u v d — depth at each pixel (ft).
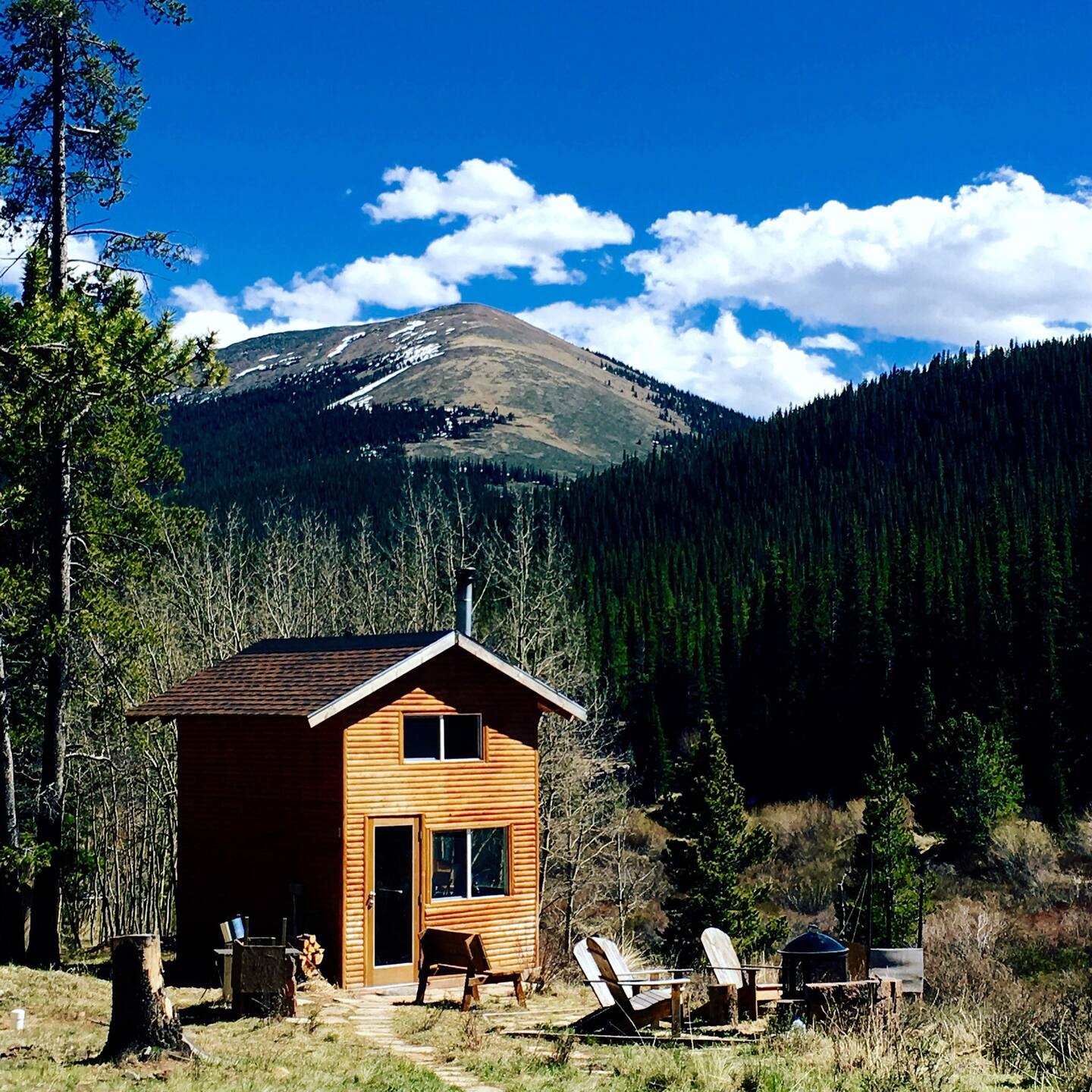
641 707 284.41
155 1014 40.29
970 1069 42.11
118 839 130.82
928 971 93.91
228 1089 35.99
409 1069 42.98
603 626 314.55
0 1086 34.71
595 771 144.36
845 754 256.73
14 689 84.69
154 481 90.99
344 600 166.40
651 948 136.26
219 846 79.25
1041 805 201.87
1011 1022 49.34
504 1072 43.37
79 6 80.89
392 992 70.54
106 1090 35.12
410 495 197.57
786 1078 38.45
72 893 103.86
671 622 317.01
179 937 80.38
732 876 136.87
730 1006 53.06
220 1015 57.93
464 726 80.02
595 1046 49.37
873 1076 38.78
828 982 54.19
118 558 86.17
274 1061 43.34
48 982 59.77
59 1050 42.37
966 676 247.50
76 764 117.50
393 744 75.61
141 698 95.20
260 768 77.92
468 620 85.87
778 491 594.24
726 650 299.79
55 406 74.95
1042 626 242.37
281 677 80.33
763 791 258.98
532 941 80.69
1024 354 651.66
